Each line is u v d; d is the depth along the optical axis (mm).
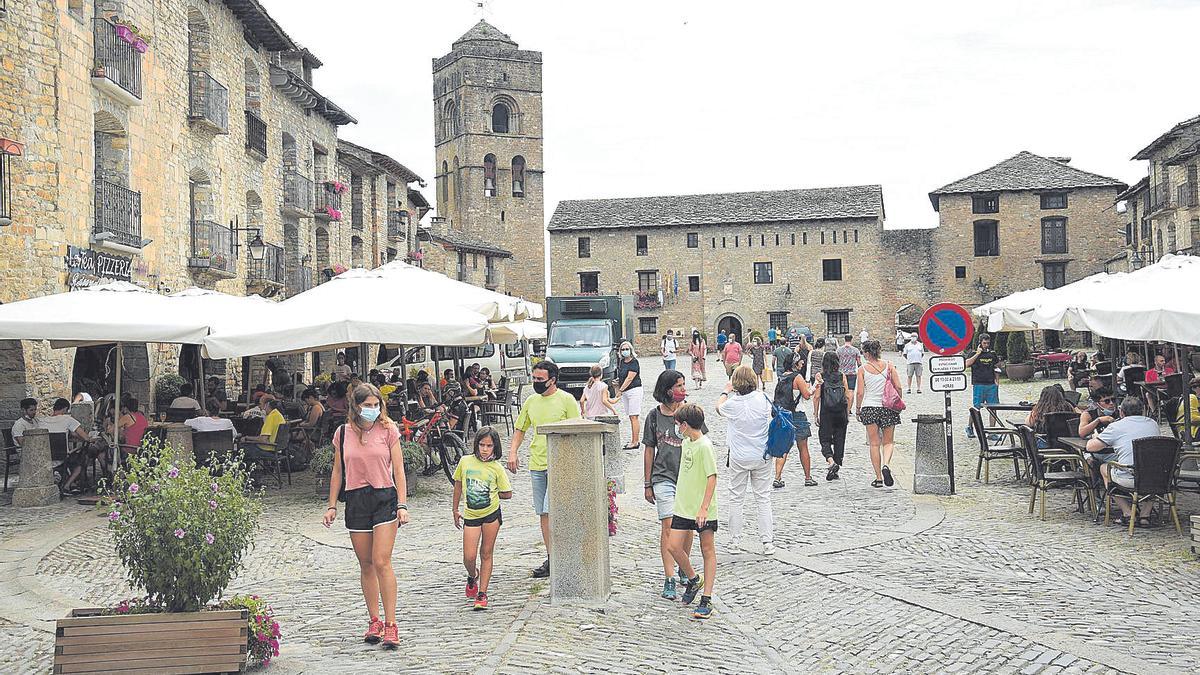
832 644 7930
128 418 15945
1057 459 12656
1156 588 9203
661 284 77500
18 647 7902
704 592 8594
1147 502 11805
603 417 14938
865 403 15242
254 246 26656
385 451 7852
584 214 79875
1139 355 25125
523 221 86125
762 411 10914
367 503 7781
